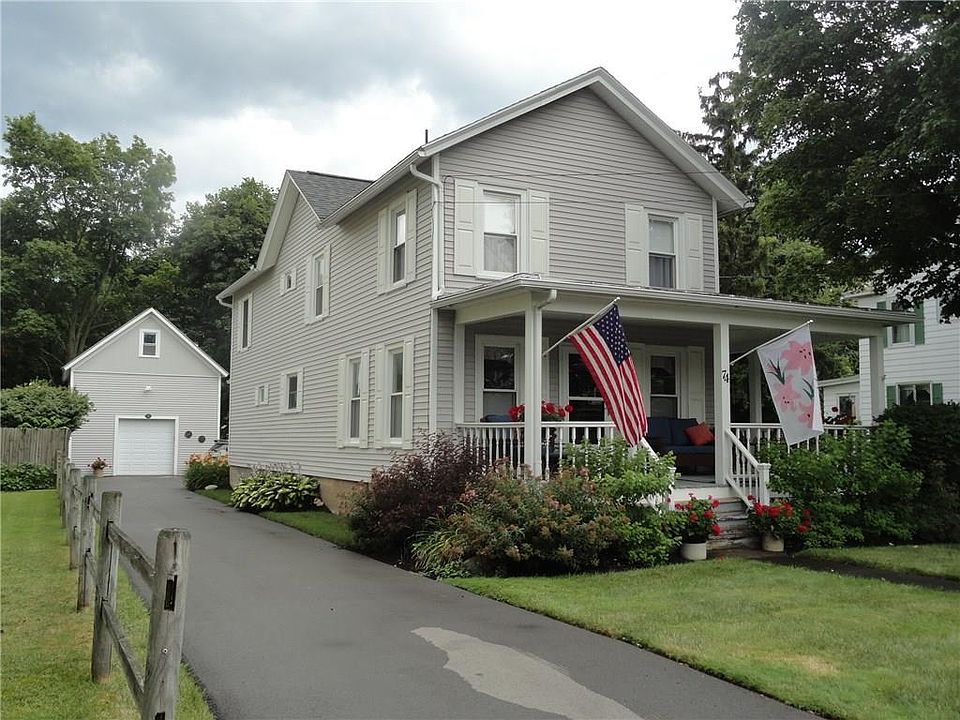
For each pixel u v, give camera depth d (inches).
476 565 374.6
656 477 410.9
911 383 996.6
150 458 1316.4
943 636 254.7
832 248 587.2
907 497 486.3
